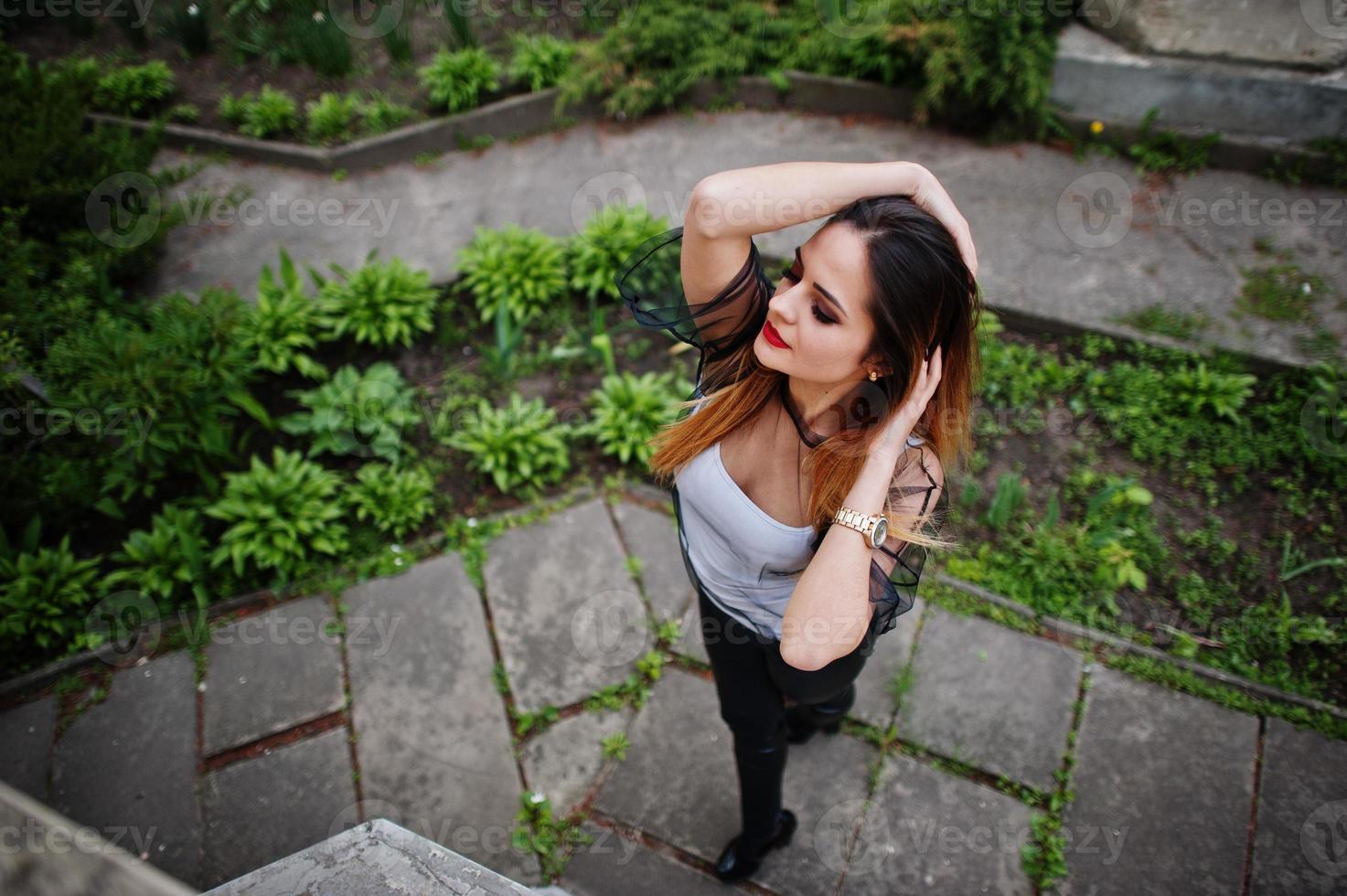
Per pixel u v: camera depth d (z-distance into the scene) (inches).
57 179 159.5
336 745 110.3
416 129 193.3
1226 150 167.9
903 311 46.9
